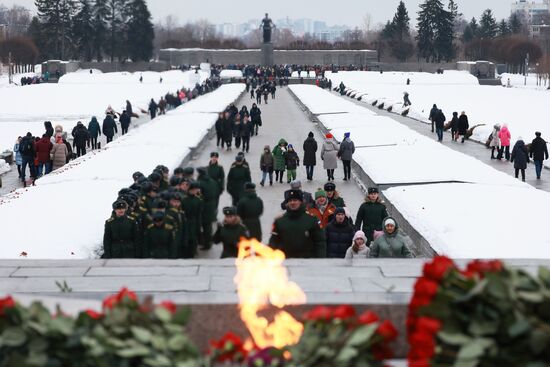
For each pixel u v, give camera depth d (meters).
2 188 29.80
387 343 4.95
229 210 12.39
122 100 80.31
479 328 4.69
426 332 4.74
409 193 22.28
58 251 15.70
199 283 8.24
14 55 144.25
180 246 14.84
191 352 5.02
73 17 155.12
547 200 20.92
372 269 8.77
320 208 16.17
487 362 4.65
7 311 4.95
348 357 4.80
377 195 16.14
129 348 4.89
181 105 69.38
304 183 28.33
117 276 8.71
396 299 6.91
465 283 4.86
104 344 4.86
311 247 11.52
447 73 133.75
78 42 156.00
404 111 63.97
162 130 42.81
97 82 118.25
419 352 4.73
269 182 27.92
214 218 17.55
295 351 5.00
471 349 4.60
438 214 19.05
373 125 45.91
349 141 28.66
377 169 27.06
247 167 20.09
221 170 19.84
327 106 62.62
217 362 5.34
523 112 64.62
